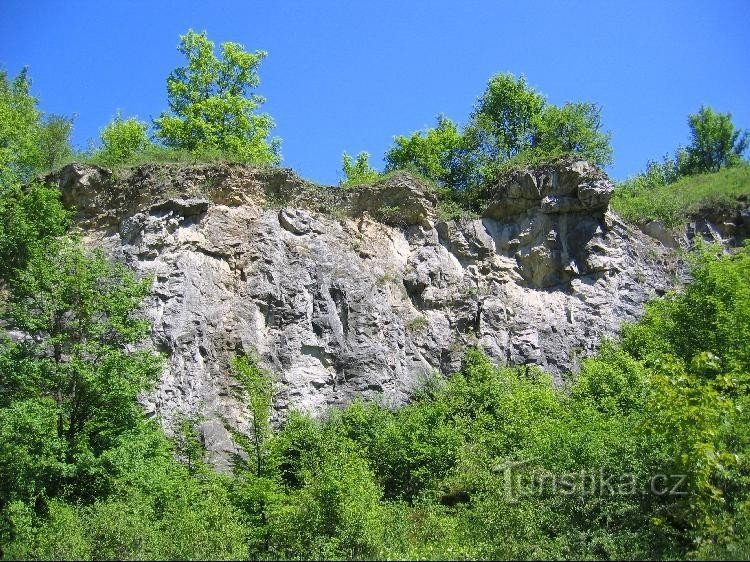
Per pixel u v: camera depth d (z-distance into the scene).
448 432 19.48
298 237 24.70
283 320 22.89
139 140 35.19
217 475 17.48
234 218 24.41
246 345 22.12
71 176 24.98
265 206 25.28
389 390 22.88
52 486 16.62
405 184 27.55
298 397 21.72
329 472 16.14
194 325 21.78
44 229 23.36
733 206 30.95
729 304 20.44
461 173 32.06
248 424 21.02
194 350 21.45
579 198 27.14
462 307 25.73
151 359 18.56
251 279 23.28
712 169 41.62
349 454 17.80
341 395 22.34
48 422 16.61
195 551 14.47
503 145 32.47
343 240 25.62
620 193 33.09
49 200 23.86
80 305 18.59
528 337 25.39
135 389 17.67
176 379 20.88
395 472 19.19
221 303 22.75
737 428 15.14
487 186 28.78
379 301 24.47
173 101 37.22
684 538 14.44
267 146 37.03
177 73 37.56
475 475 18.09
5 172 28.03
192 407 20.69
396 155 35.38
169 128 35.50
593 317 25.92
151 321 21.42
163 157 26.30
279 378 21.88
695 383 15.35
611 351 23.92
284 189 25.94
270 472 17.33
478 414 21.09
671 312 22.22
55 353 18.19
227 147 35.53
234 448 20.25
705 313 20.73
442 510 17.28
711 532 13.96
